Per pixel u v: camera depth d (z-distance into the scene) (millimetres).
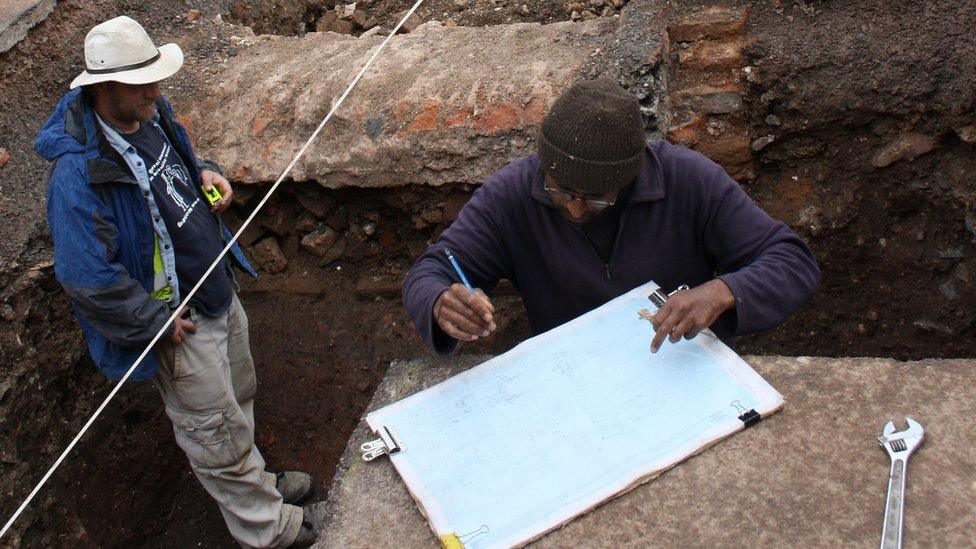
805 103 3279
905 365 1643
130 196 2453
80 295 2395
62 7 3646
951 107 3152
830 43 3268
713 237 2016
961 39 3174
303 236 3744
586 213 1920
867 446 1510
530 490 1498
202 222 2703
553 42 3537
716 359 1669
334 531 1526
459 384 1708
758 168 3467
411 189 3434
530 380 1689
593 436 1569
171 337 2576
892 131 3273
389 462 1616
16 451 2951
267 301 3773
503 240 2086
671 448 1530
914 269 3377
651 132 3182
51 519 3053
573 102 1738
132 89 2363
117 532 3330
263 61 3846
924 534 1371
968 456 1469
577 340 1753
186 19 4094
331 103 3516
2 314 2998
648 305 1804
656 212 2000
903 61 3191
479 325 1727
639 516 1459
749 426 1563
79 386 3275
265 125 3574
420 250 3631
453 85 3420
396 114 3404
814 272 1865
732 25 3332
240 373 3115
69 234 2367
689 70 3393
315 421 3596
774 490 1465
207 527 3516
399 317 3652
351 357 3629
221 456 2838
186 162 2797
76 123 2383
